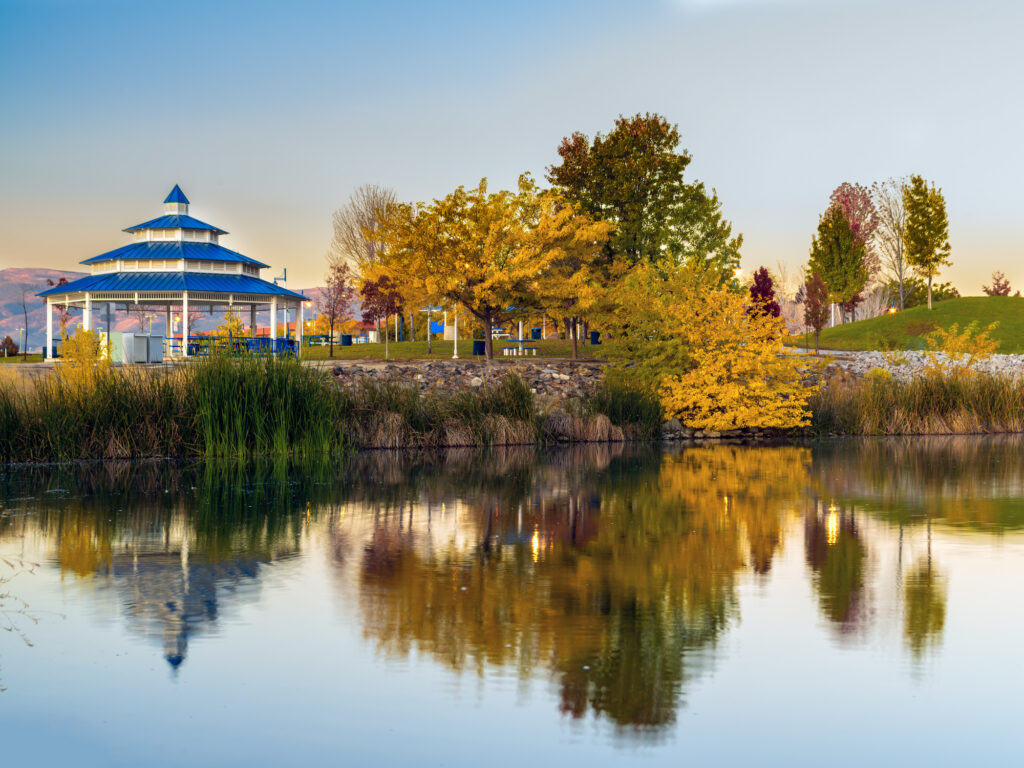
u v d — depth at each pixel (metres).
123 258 38.94
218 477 15.65
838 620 6.97
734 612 7.20
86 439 18.44
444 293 28.97
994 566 8.83
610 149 37.84
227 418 19.00
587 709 5.24
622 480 15.35
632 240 37.72
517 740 4.85
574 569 8.70
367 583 8.14
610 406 24.02
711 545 9.88
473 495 13.62
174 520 11.34
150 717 5.15
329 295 48.09
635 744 4.80
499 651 6.26
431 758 4.65
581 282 30.55
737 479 15.48
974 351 29.69
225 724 5.05
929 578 8.35
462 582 8.20
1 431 17.77
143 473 16.19
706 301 24.67
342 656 6.13
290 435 19.91
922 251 57.84
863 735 4.91
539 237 29.39
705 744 4.81
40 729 5.01
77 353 19.94
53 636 6.59
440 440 21.50
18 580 8.26
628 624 6.86
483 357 36.97
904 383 28.36
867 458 19.06
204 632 6.68
